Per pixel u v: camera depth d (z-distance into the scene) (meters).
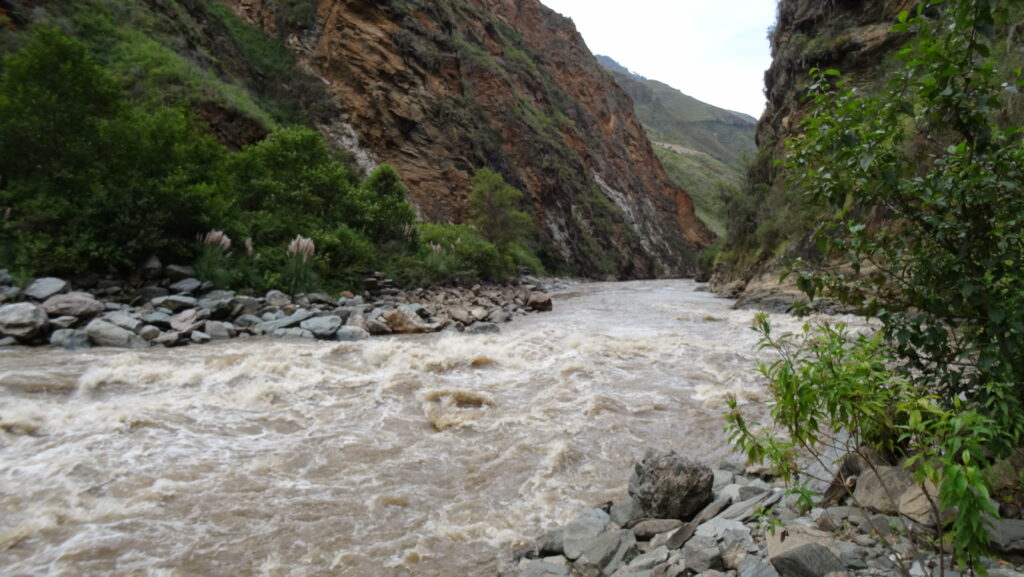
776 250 21.88
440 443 5.15
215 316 10.20
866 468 3.36
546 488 4.27
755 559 2.66
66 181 10.57
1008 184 2.36
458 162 36.88
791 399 2.12
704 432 5.54
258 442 5.00
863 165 2.45
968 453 1.64
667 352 9.36
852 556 2.48
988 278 2.46
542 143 51.72
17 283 9.23
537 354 9.05
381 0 35.97
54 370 6.54
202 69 23.25
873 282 2.98
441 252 20.53
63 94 10.81
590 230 54.00
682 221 88.81
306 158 16.80
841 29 26.91
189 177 12.20
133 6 22.50
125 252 10.63
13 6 16.38
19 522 3.48
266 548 3.34
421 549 3.38
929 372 2.89
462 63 47.28
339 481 4.29
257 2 33.44
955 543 1.74
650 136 186.75
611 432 5.50
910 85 2.60
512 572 3.14
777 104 32.75
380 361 8.10
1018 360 2.49
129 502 3.79
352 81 32.94
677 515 3.50
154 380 6.53
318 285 13.45
